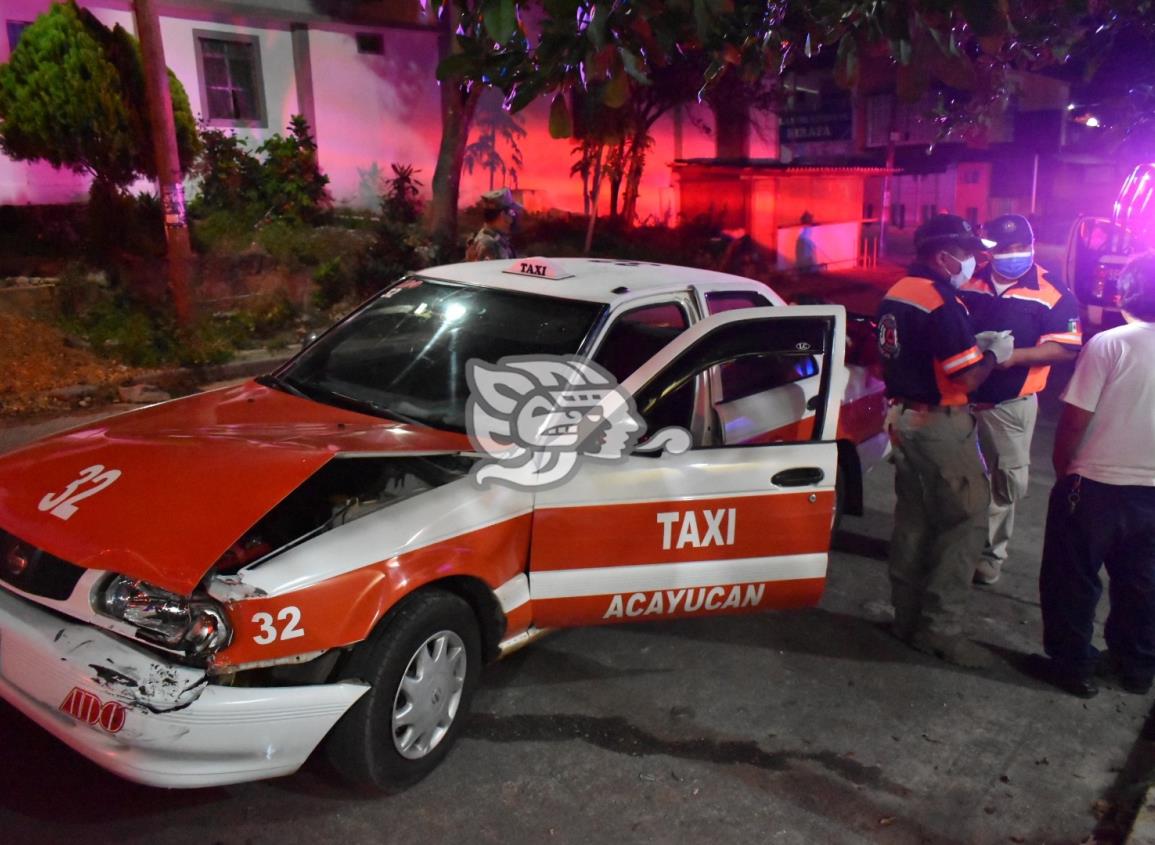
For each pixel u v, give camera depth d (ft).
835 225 63.16
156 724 8.61
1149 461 12.51
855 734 12.29
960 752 12.04
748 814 10.62
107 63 30.17
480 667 11.27
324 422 12.26
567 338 13.07
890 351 13.65
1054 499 13.34
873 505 20.63
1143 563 12.92
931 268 13.28
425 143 47.91
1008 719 12.84
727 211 58.75
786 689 13.28
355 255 37.06
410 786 10.63
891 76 63.16
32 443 11.81
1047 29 8.82
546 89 7.62
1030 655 14.47
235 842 9.66
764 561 12.48
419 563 10.09
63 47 29.71
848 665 14.02
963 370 12.93
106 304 29.55
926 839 10.40
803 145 72.84
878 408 18.10
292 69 43.09
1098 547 12.97
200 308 30.55
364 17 43.62
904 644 14.73
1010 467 15.92
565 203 54.60
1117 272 26.96
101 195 31.81
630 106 48.06
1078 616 13.24
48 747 10.88
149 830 9.75
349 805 10.30
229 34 40.60
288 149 40.14
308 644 9.26
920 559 14.30
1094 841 10.53
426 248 39.09
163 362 28.45
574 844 9.96
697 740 11.95
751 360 14.79
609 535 11.61
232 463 10.34
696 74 49.14
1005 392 15.47
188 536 9.23
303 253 36.14
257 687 9.24
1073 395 12.69
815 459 12.48
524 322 13.52
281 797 10.36
